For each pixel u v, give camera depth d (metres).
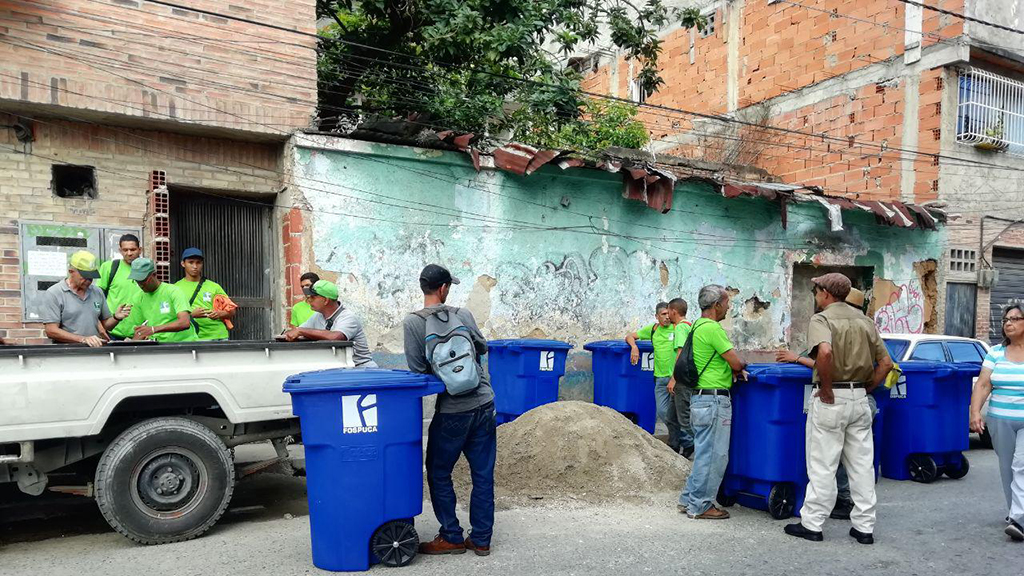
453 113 11.21
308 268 8.61
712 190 11.83
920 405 7.31
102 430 5.06
